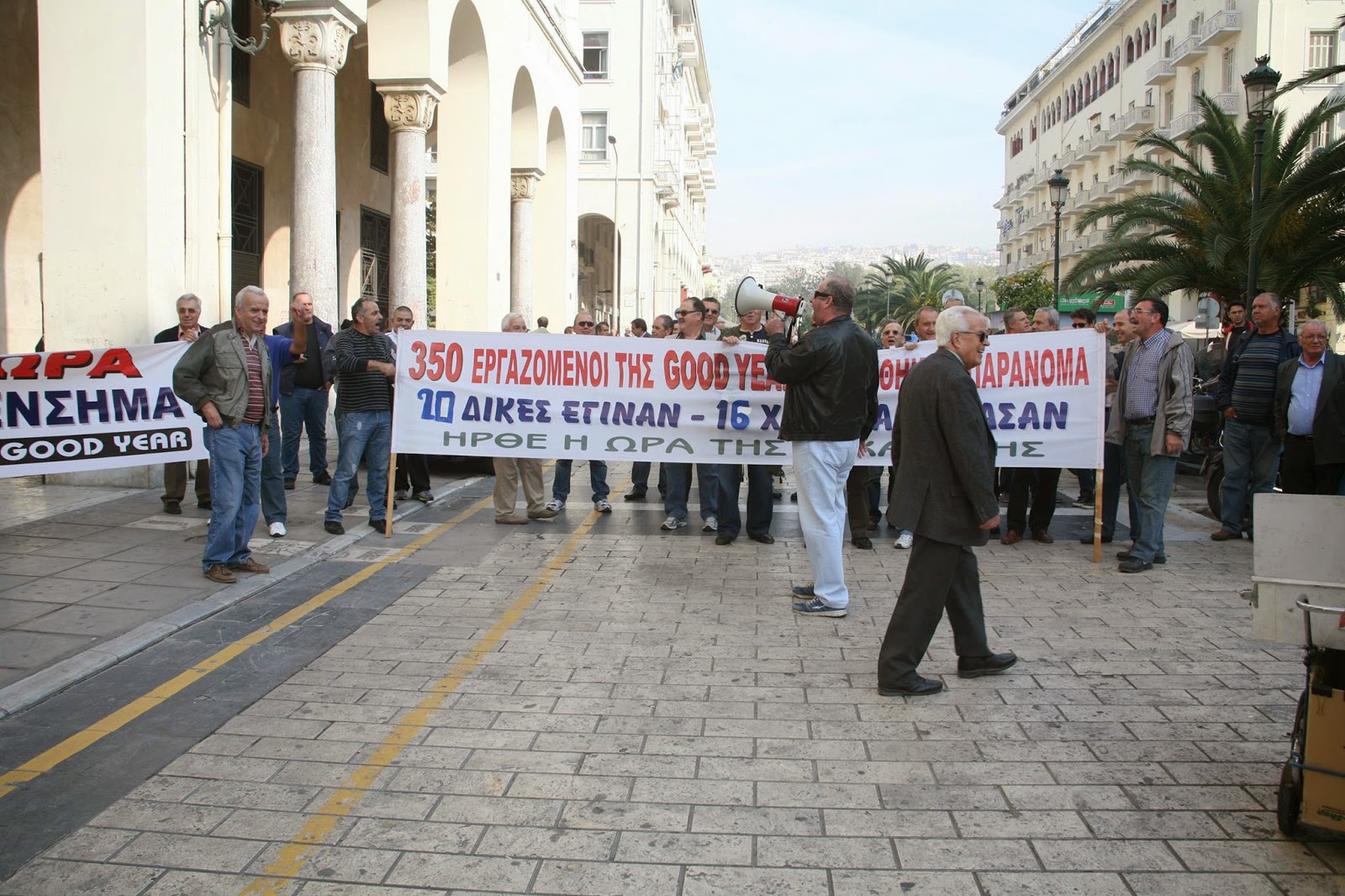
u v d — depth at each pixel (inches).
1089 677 200.4
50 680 188.2
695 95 2733.8
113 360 316.5
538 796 147.4
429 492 394.9
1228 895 121.3
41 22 384.8
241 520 270.4
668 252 1971.0
